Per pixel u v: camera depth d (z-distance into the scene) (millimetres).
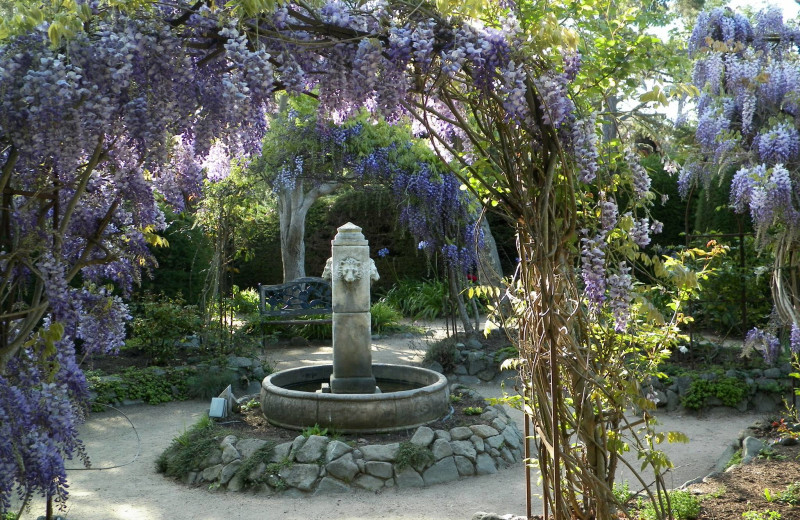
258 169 9656
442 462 4762
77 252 2988
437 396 5340
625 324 2723
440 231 9375
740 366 7203
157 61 2145
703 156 6320
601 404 2938
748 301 8461
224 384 7660
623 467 4977
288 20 2242
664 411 6848
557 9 2805
